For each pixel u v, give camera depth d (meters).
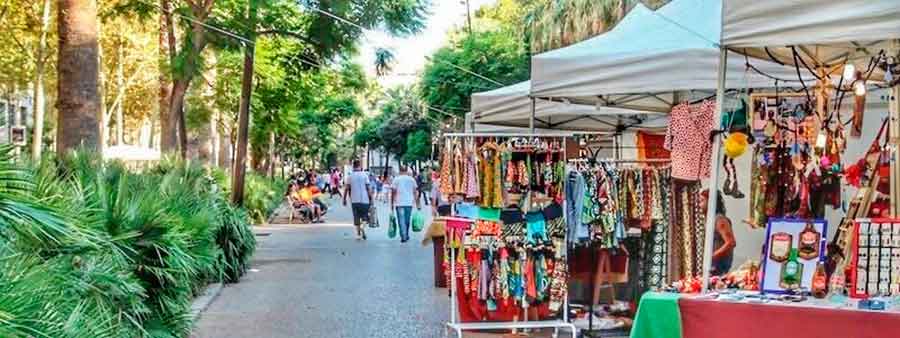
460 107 32.16
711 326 5.14
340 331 9.22
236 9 19.84
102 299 5.91
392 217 21.23
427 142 56.41
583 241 8.05
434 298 11.45
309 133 55.97
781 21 5.02
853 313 4.75
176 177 11.20
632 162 8.48
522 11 34.03
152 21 22.92
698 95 9.43
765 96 6.89
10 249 4.47
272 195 32.00
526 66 30.34
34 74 28.77
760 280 5.44
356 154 73.50
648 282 8.23
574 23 25.92
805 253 5.34
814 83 7.16
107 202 7.07
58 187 6.08
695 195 8.19
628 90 7.75
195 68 19.47
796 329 4.89
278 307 10.80
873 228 5.21
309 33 20.70
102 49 29.44
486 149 8.06
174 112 19.94
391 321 9.79
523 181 8.02
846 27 4.84
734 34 5.16
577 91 8.00
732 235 8.16
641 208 8.12
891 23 4.73
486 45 31.69
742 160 8.12
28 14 25.94
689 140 7.66
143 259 7.25
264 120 29.98
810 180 6.72
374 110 72.12
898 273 5.11
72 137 11.87
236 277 13.14
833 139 6.57
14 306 3.85
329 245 19.77
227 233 12.93
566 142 8.05
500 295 8.16
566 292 8.12
